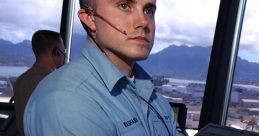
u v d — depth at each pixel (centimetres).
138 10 91
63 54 241
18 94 216
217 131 171
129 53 90
